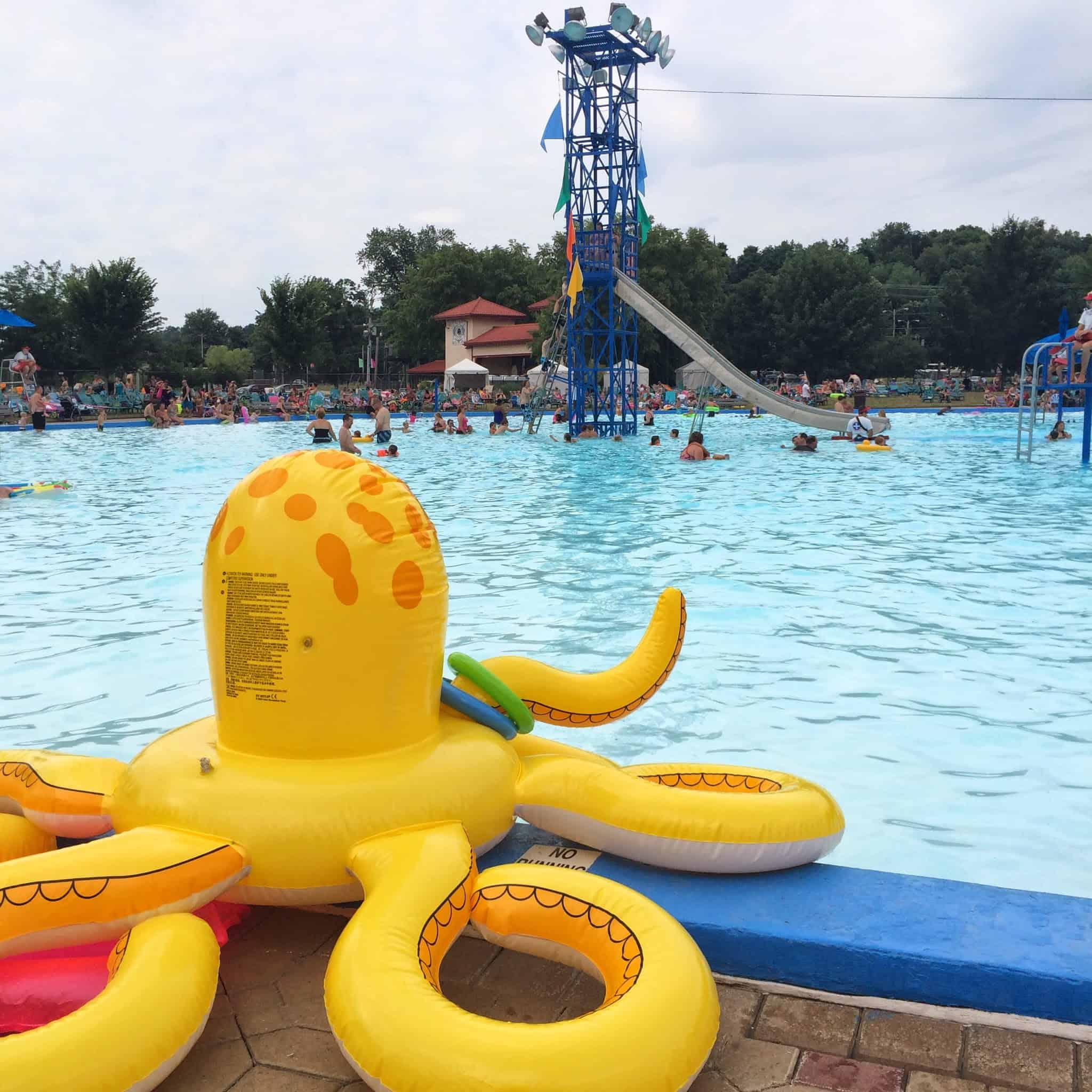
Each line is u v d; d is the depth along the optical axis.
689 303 48.69
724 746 4.18
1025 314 64.25
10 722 4.54
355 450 18.02
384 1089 1.70
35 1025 2.16
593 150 23.17
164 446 22.12
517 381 47.84
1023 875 3.08
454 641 5.77
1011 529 9.65
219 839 2.24
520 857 2.68
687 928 2.29
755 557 8.34
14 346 52.62
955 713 4.52
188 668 5.32
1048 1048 1.98
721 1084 1.89
